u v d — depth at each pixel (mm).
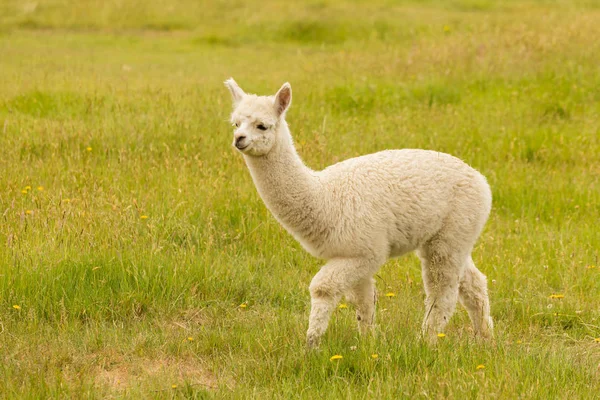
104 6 61219
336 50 49625
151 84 35125
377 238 13859
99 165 22562
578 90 32062
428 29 50688
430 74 34969
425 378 11922
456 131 27703
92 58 46156
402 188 14141
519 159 25328
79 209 18172
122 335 14250
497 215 21469
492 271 18234
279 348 13594
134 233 17594
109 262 16078
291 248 18703
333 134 26516
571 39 37781
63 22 59031
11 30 56312
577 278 17641
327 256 14273
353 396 11789
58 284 15344
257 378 12656
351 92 32219
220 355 13703
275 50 51406
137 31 58594
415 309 15984
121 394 11914
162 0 62969
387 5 62531
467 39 40125
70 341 13766
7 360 12797
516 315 16328
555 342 14891
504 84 33188
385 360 12781
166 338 14180
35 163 22109
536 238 20000
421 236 14516
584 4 62094
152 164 22438
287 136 14250
